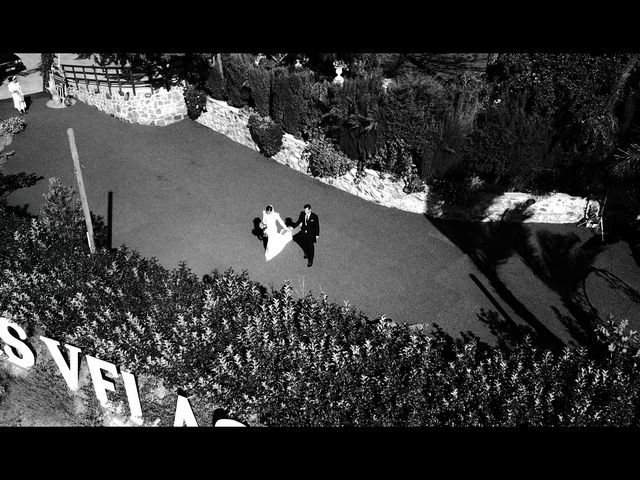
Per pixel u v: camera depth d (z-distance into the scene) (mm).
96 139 21234
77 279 13227
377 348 11141
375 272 14789
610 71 14039
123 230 16484
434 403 10555
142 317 12750
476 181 15898
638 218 14945
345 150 17828
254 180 18844
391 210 17250
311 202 17672
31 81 25656
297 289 14234
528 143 14945
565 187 15875
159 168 19547
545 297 13789
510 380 10539
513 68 15445
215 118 21672
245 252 15625
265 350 11500
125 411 12484
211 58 20531
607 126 14523
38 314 13180
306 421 11039
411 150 16438
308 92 17938
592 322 13016
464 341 12539
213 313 12258
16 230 14453
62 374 13055
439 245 15711
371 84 16359
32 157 19922
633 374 10227
